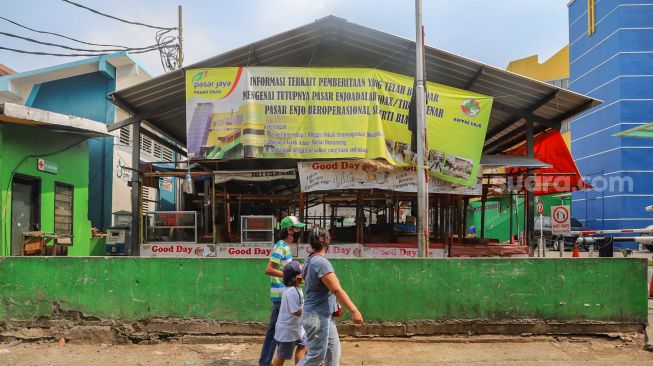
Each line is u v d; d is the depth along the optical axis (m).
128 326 7.02
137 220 12.41
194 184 15.28
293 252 11.70
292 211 18.75
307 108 11.38
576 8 31.59
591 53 29.91
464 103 11.91
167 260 7.12
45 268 7.10
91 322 7.04
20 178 11.80
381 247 12.34
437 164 11.77
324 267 4.57
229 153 11.34
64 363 6.14
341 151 11.36
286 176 12.16
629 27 27.25
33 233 11.49
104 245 15.52
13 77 14.91
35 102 15.44
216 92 11.37
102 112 17.11
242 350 6.66
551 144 14.50
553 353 6.55
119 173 17.72
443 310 7.12
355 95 11.45
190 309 7.05
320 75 11.41
